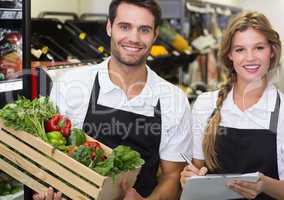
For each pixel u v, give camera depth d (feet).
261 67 5.99
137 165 5.28
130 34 5.79
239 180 5.41
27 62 6.50
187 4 15.98
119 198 5.33
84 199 4.95
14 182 7.41
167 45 14.16
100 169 4.88
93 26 11.50
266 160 5.99
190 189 5.47
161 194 6.13
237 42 5.99
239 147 6.11
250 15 5.95
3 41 7.05
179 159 6.33
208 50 16.31
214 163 6.23
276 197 5.71
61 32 10.37
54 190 5.18
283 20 7.04
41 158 5.16
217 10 17.79
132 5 5.75
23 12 6.38
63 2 12.60
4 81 6.87
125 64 6.01
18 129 5.25
